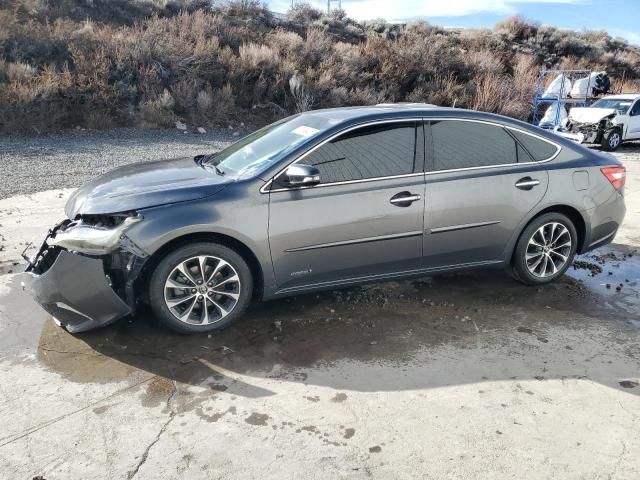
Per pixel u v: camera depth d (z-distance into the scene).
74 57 15.49
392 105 4.82
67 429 2.92
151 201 3.74
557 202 4.73
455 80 21.22
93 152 11.44
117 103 14.97
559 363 3.69
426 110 4.46
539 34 35.06
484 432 2.96
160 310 3.80
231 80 17.20
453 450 2.81
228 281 3.94
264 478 2.60
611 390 3.37
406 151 4.30
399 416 3.08
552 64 31.80
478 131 4.57
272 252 3.95
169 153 11.64
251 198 3.86
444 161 4.40
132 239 3.60
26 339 3.88
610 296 4.85
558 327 4.22
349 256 4.18
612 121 16.27
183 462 2.70
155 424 2.98
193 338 3.93
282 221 3.92
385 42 22.30
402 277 4.47
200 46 17.41
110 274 3.77
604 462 2.74
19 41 15.91
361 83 19.55
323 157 4.09
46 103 13.62
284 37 21.20
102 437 2.87
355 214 4.09
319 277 4.17
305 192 3.98
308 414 3.09
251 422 3.01
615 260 5.85
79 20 21.19
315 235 4.02
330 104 17.94
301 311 4.41
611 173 5.00
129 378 3.42
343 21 32.16
